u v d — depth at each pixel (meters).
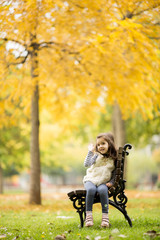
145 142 19.75
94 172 4.82
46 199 12.42
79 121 17.30
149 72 9.36
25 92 10.63
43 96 12.15
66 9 7.48
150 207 8.49
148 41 7.40
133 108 11.75
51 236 4.11
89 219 4.54
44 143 20.88
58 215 6.96
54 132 20.34
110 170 4.80
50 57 10.28
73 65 10.16
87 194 4.57
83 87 11.34
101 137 4.86
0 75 9.12
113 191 4.60
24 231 4.61
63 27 8.54
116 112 15.26
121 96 11.12
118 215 6.27
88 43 8.94
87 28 8.39
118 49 8.51
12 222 5.75
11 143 18.67
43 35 9.09
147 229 4.32
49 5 6.60
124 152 4.59
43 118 19.84
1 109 11.38
